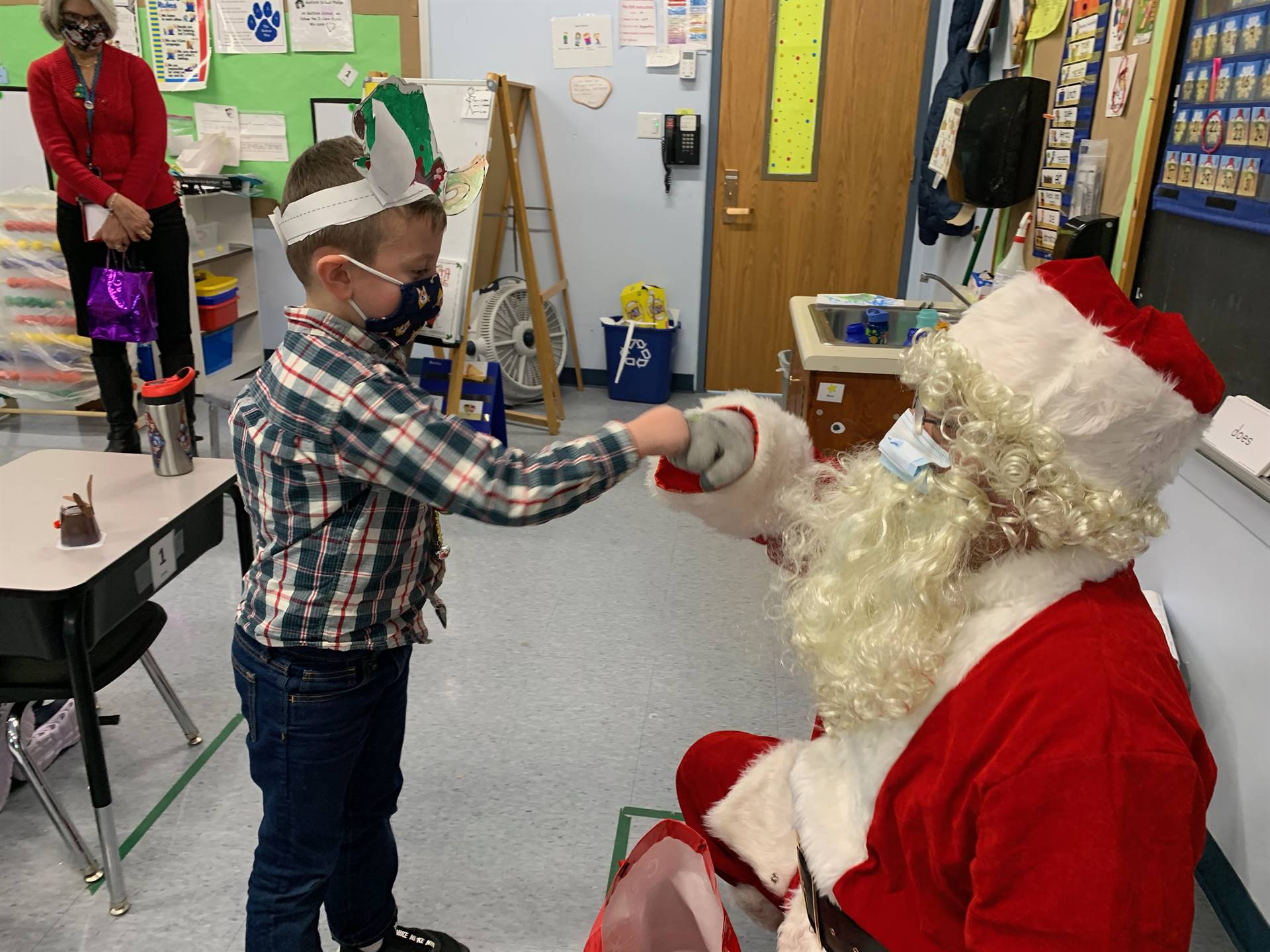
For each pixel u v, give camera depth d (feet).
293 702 3.91
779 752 4.17
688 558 10.31
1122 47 6.89
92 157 10.58
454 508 3.41
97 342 11.39
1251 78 5.01
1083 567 2.63
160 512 5.72
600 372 16.67
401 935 5.13
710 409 3.49
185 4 14.96
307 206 3.53
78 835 5.77
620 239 15.75
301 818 4.08
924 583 2.61
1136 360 2.45
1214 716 5.54
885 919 2.84
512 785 6.59
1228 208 5.22
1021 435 2.52
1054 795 2.30
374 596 3.89
